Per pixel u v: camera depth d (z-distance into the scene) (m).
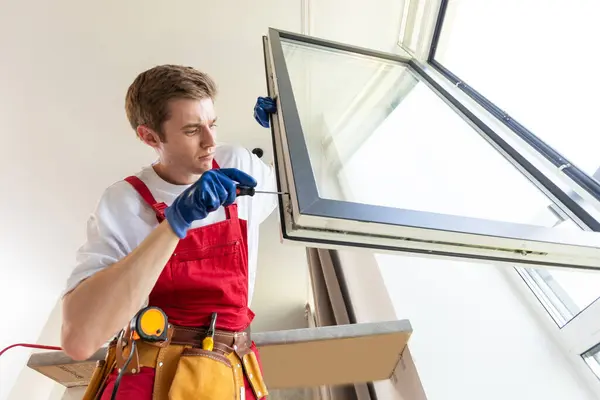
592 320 0.89
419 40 1.55
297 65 1.07
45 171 1.99
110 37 1.55
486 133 1.12
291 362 1.08
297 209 0.46
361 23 1.66
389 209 0.49
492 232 0.52
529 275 1.12
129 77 1.69
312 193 0.48
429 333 1.02
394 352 1.04
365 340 1.00
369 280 1.30
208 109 0.76
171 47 1.63
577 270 0.60
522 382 0.91
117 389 0.59
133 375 0.61
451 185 0.83
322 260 1.57
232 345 0.70
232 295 0.73
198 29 1.59
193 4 1.52
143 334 0.61
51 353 1.15
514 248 0.55
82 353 0.55
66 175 2.02
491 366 0.94
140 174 0.84
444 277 1.18
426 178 0.83
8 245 2.25
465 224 0.51
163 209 0.77
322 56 1.28
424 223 0.49
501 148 1.05
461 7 1.44
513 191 0.88
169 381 0.62
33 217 2.17
